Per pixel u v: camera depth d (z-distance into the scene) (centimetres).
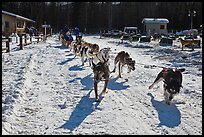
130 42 4050
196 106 771
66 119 662
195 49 2789
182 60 1827
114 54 2197
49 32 6825
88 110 730
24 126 614
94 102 801
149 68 1436
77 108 745
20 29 4506
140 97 859
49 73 1249
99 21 9356
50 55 2019
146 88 976
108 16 9344
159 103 796
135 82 1076
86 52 1495
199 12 8825
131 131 596
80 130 597
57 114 695
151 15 9619
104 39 5081
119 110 734
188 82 1077
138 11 9662
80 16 9138
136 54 2270
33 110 722
